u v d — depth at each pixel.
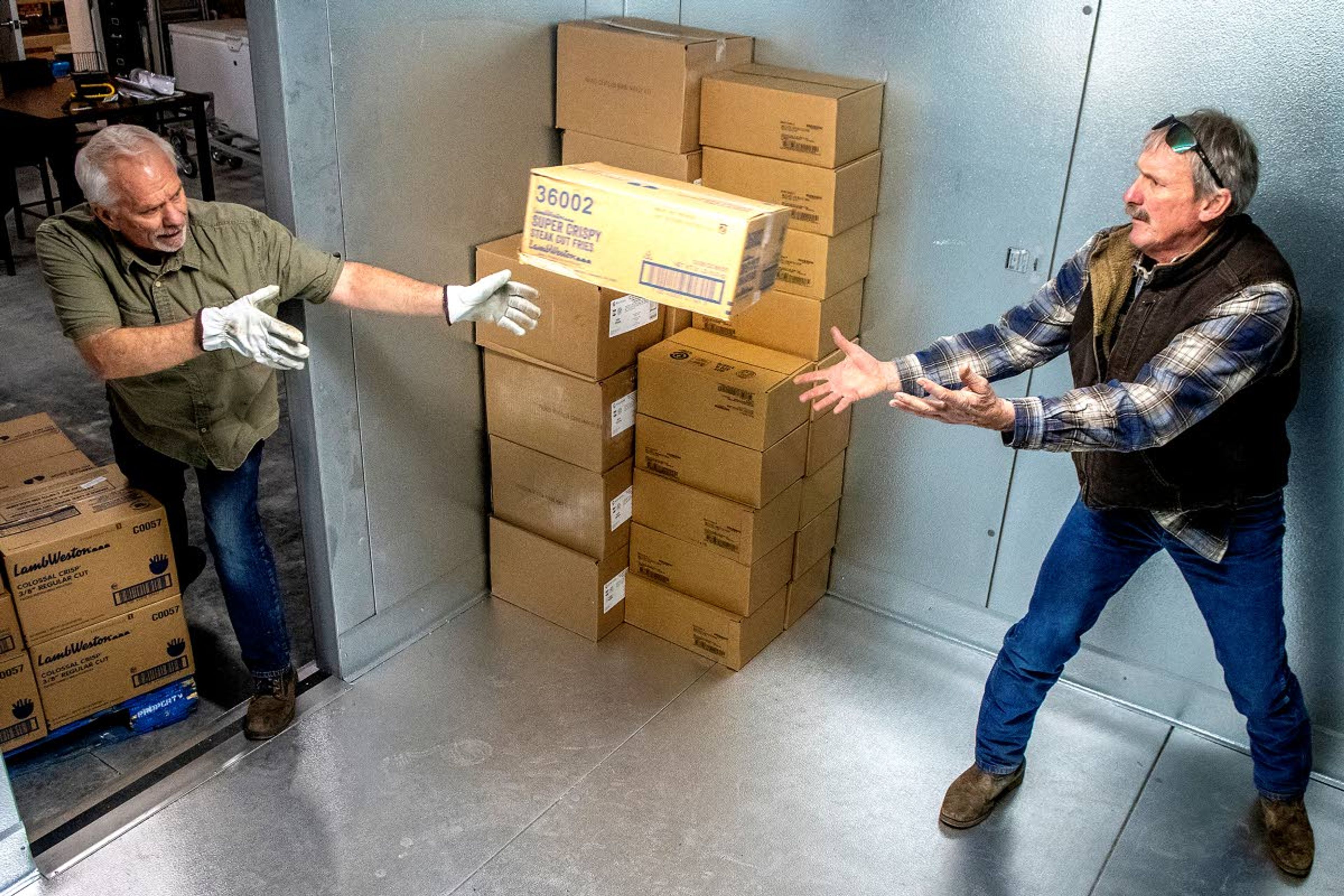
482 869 2.27
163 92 5.77
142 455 2.52
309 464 2.54
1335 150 2.10
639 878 2.26
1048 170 2.41
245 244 2.19
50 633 2.40
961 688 2.82
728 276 2.01
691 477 2.72
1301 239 2.19
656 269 2.09
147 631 2.55
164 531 2.50
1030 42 2.34
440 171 2.55
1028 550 2.76
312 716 2.66
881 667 2.89
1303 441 2.32
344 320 2.46
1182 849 2.37
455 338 2.77
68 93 5.70
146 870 2.23
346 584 2.70
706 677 2.84
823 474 2.89
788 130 2.45
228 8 7.95
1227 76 2.16
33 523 2.41
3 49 6.84
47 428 2.86
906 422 2.83
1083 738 2.67
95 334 2.00
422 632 2.97
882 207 2.66
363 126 2.34
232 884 2.22
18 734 2.43
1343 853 2.37
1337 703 2.49
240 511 2.42
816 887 2.25
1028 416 1.81
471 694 2.75
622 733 2.64
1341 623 2.41
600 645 2.95
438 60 2.45
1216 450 1.96
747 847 2.34
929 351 2.20
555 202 2.19
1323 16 2.04
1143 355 1.94
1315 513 2.36
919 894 2.25
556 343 2.62
